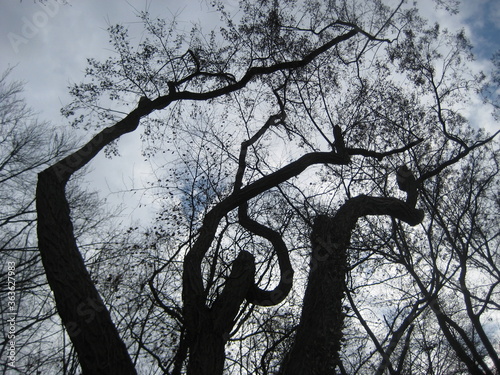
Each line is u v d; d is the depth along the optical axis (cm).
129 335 802
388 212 665
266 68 832
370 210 646
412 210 680
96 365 374
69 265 418
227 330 476
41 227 437
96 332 386
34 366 970
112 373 375
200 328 464
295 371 470
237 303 497
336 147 779
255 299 554
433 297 859
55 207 456
